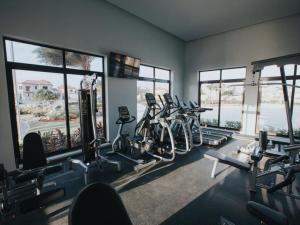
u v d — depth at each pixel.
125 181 2.91
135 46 5.17
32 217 2.06
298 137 5.01
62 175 3.12
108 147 4.69
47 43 3.39
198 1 4.20
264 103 5.54
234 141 5.41
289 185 2.49
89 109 3.18
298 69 4.88
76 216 0.79
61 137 3.91
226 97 6.32
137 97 5.49
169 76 6.78
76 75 4.04
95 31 4.15
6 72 3.04
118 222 0.95
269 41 5.23
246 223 1.96
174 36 6.60
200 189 2.67
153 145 4.15
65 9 3.58
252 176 2.62
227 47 6.08
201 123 6.96
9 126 3.02
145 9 4.63
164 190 2.63
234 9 4.55
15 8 2.95
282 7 4.42
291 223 1.96
